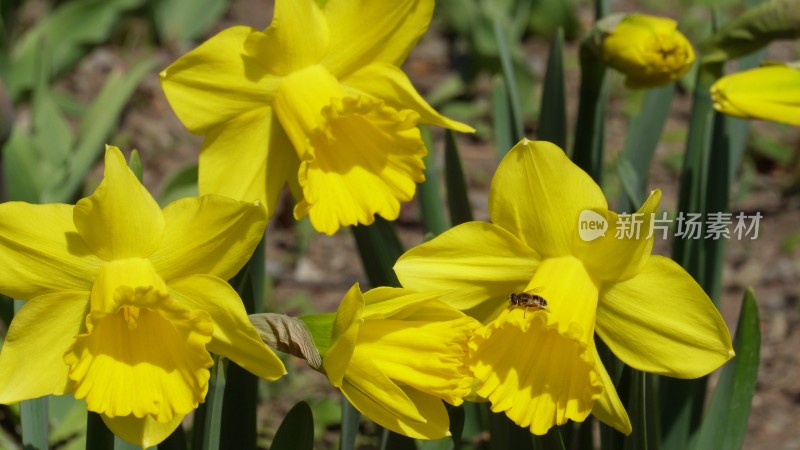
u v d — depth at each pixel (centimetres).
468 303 67
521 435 70
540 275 66
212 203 64
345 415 72
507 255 67
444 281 67
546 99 81
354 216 70
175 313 63
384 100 72
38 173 104
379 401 65
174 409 64
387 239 78
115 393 64
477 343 65
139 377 64
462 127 71
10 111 94
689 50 75
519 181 66
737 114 72
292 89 71
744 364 76
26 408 70
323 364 65
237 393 73
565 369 66
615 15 76
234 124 72
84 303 65
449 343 64
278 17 70
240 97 71
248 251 65
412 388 66
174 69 70
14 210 64
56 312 65
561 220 66
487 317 68
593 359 65
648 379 71
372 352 65
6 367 64
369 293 64
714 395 77
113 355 64
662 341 66
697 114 80
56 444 90
